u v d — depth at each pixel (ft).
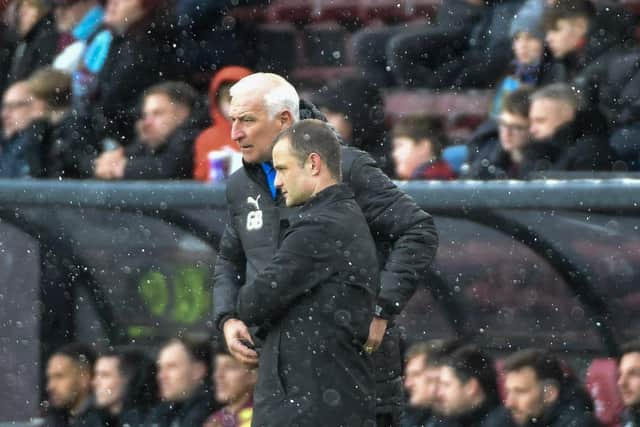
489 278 80.33
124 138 112.16
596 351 78.69
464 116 111.75
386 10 130.00
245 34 120.37
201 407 84.89
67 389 87.71
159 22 115.85
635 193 77.51
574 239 78.69
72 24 119.14
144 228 86.02
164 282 86.07
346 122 105.60
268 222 69.10
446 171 99.81
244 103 68.69
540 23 103.14
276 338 66.54
